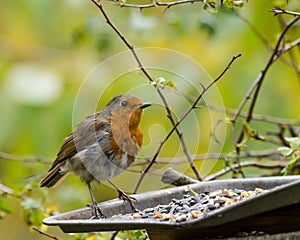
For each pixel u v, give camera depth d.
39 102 13.12
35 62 14.19
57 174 9.56
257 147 13.46
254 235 6.89
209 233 7.09
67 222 7.05
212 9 8.52
